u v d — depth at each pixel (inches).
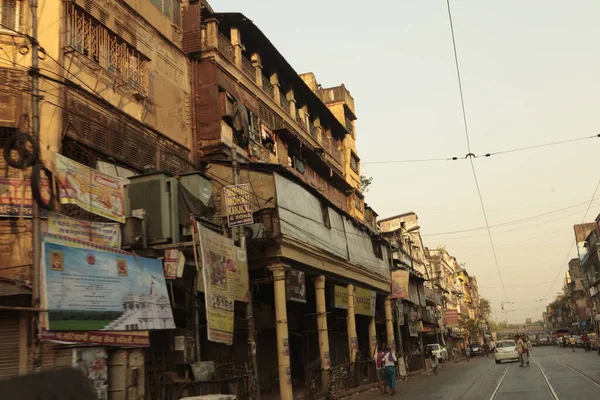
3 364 334.0
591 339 1967.3
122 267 405.1
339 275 852.0
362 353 1214.9
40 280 337.7
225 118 666.2
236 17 729.6
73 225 377.7
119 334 391.2
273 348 818.2
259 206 641.0
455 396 624.4
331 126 1189.7
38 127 366.0
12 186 365.7
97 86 464.8
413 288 1573.6
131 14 538.9
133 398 400.8
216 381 495.8
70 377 125.0
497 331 6624.0
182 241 490.0
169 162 572.7
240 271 545.6
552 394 583.8
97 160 449.1
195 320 540.1
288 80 928.9
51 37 416.8
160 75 583.8
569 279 4409.5
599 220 2337.6
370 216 1386.6
